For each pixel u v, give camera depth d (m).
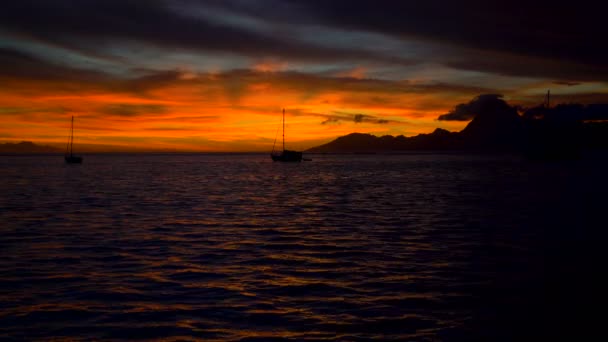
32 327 10.27
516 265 15.70
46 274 14.62
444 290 12.99
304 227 24.16
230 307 11.63
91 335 9.84
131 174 82.12
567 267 15.37
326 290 13.08
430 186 53.59
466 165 124.00
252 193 45.00
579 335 9.84
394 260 16.64
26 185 54.56
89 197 40.00
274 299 12.28
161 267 15.59
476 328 10.23
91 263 16.11
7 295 12.49
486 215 28.34
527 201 36.16
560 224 24.50
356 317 10.95
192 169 105.88
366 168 110.25
